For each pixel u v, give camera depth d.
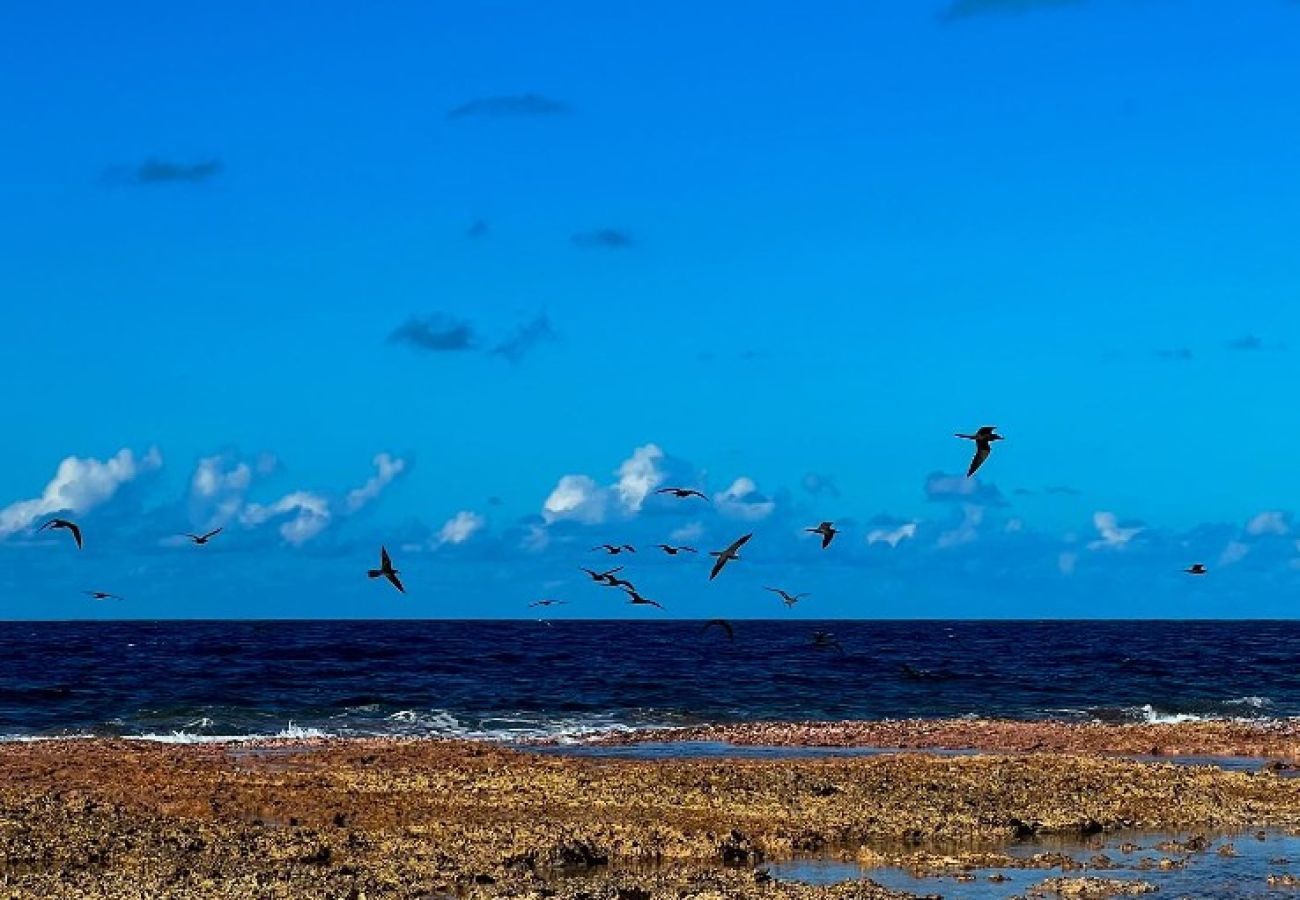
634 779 44.81
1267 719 74.31
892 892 32.22
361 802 40.88
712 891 31.83
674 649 147.12
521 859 34.75
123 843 35.16
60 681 89.62
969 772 46.97
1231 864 35.75
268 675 96.75
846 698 84.88
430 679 94.94
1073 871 35.03
